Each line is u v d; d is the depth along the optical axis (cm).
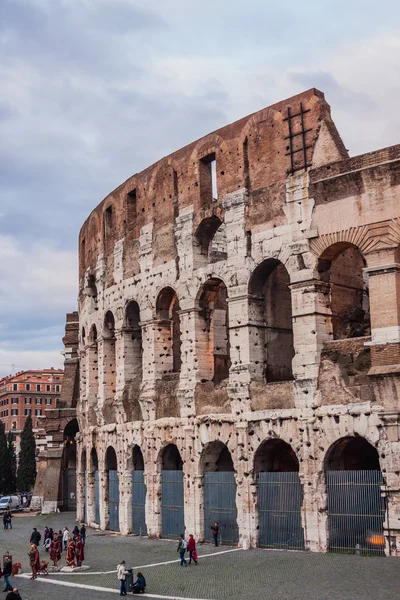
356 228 5100
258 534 5481
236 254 5866
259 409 5562
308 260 5350
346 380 5078
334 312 5781
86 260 8525
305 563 4672
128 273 7231
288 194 5538
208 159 6375
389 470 4728
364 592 3809
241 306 5784
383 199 4984
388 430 4766
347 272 5950
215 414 5906
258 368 5734
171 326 6806
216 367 6575
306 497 5153
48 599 4397
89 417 8062
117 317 7356
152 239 6875
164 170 6812
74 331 10812
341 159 5303
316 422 5162
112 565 5422
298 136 5559
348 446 5444
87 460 8012
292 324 5647
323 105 5497
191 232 6353
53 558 5756
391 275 4881
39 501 11181
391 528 4681
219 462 6188
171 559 5338
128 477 6944
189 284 6303
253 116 5903
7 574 4862
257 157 5834
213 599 4031
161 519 6450
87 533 7281
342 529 4959
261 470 5597
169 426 6378
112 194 7731
